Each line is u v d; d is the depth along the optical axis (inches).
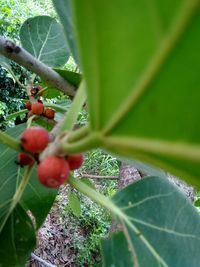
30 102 8.9
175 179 12.2
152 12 2.4
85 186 5.5
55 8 6.1
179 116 2.5
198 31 2.3
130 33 2.5
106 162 34.1
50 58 10.6
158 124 2.6
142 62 2.5
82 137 3.6
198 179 3.1
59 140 4.2
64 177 4.4
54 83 8.6
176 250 5.6
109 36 2.6
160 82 2.5
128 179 13.4
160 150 2.7
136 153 2.9
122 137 2.8
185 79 2.4
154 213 5.6
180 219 5.8
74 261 36.0
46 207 7.2
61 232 36.3
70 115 5.0
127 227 5.3
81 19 2.6
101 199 5.4
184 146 2.6
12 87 46.7
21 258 6.6
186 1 2.2
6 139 4.8
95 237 36.8
